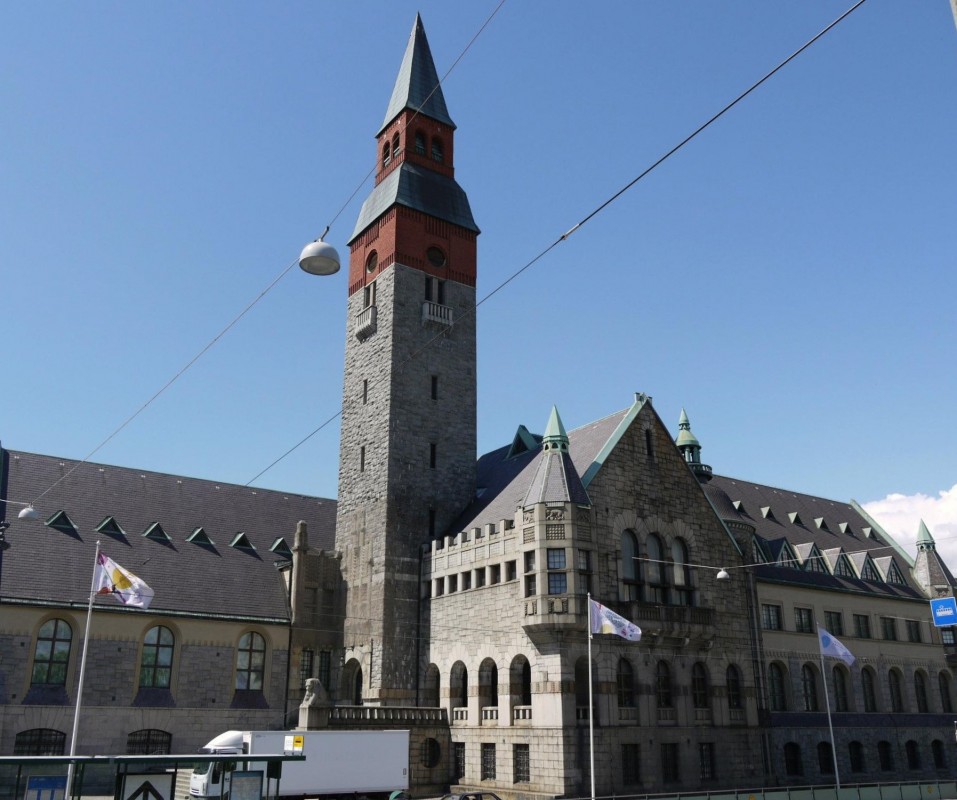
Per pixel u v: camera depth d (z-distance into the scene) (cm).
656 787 4778
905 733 6788
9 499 5619
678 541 5531
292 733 4175
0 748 4675
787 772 5931
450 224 6681
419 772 5034
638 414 5609
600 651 4803
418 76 7031
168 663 5344
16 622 4900
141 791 2561
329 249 2392
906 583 7700
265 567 6216
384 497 5819
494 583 5138
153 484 6431
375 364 6269
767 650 6209
